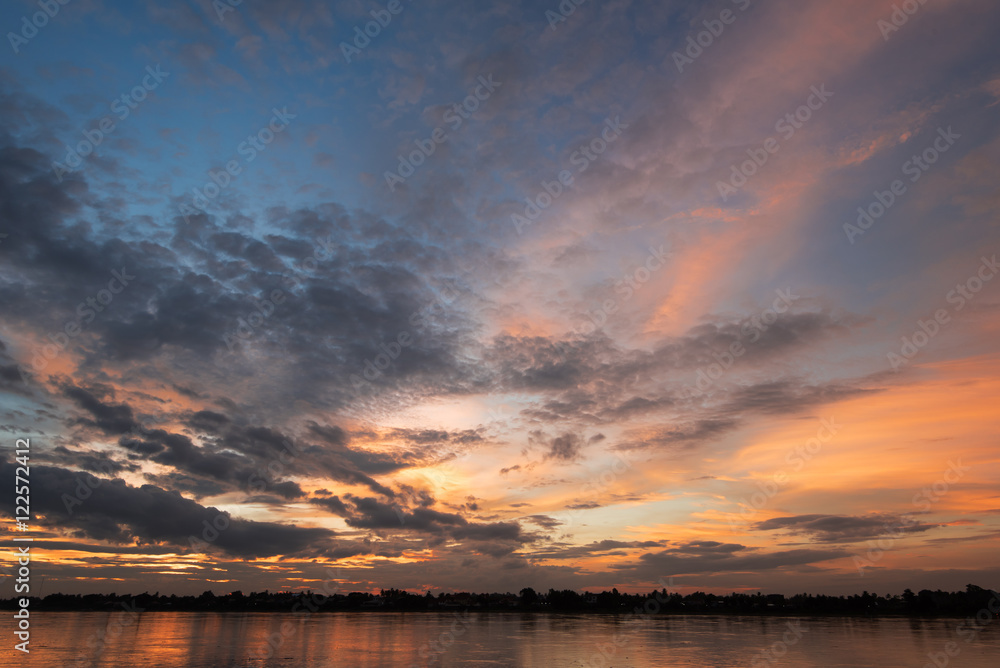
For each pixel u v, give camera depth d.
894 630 125.44
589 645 84.94
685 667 60.50
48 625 121.38
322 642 89.00
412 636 102.75
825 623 157.12
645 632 114.69
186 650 74.62
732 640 94.19
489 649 78.75
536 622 161.62
